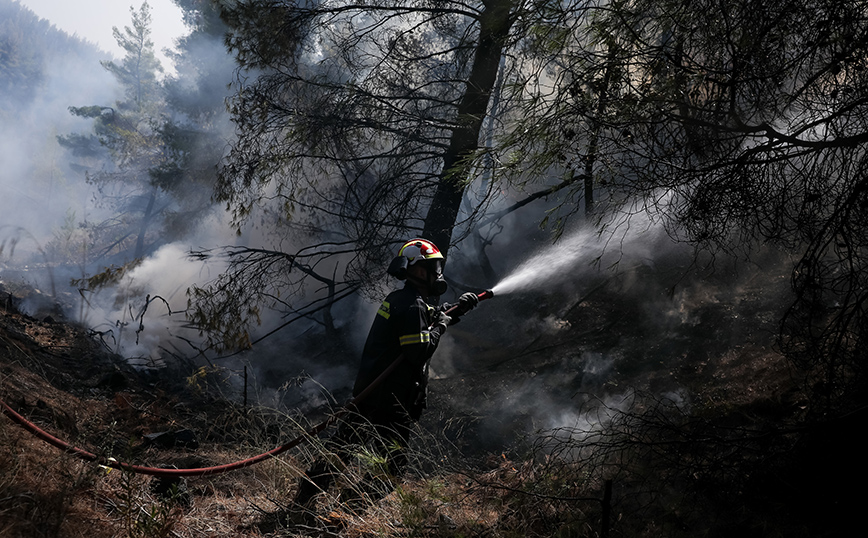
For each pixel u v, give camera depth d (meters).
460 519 3.12
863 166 2.82
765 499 2.91
